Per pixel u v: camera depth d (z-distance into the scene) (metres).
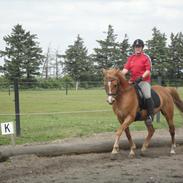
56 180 8.52
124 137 13.46
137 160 10.64
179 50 69.38
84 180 8.48
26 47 64.19
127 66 11.47
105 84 10.66
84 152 11.31
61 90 41.09
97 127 15.34
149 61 11.30
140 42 11.22
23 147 10.84
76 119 17.72
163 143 12.45
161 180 8.48
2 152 10.45
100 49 71.12
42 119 17.70
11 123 11.30
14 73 61.81
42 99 30.41
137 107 11.07
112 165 9.97
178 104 12.61
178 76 68.25
